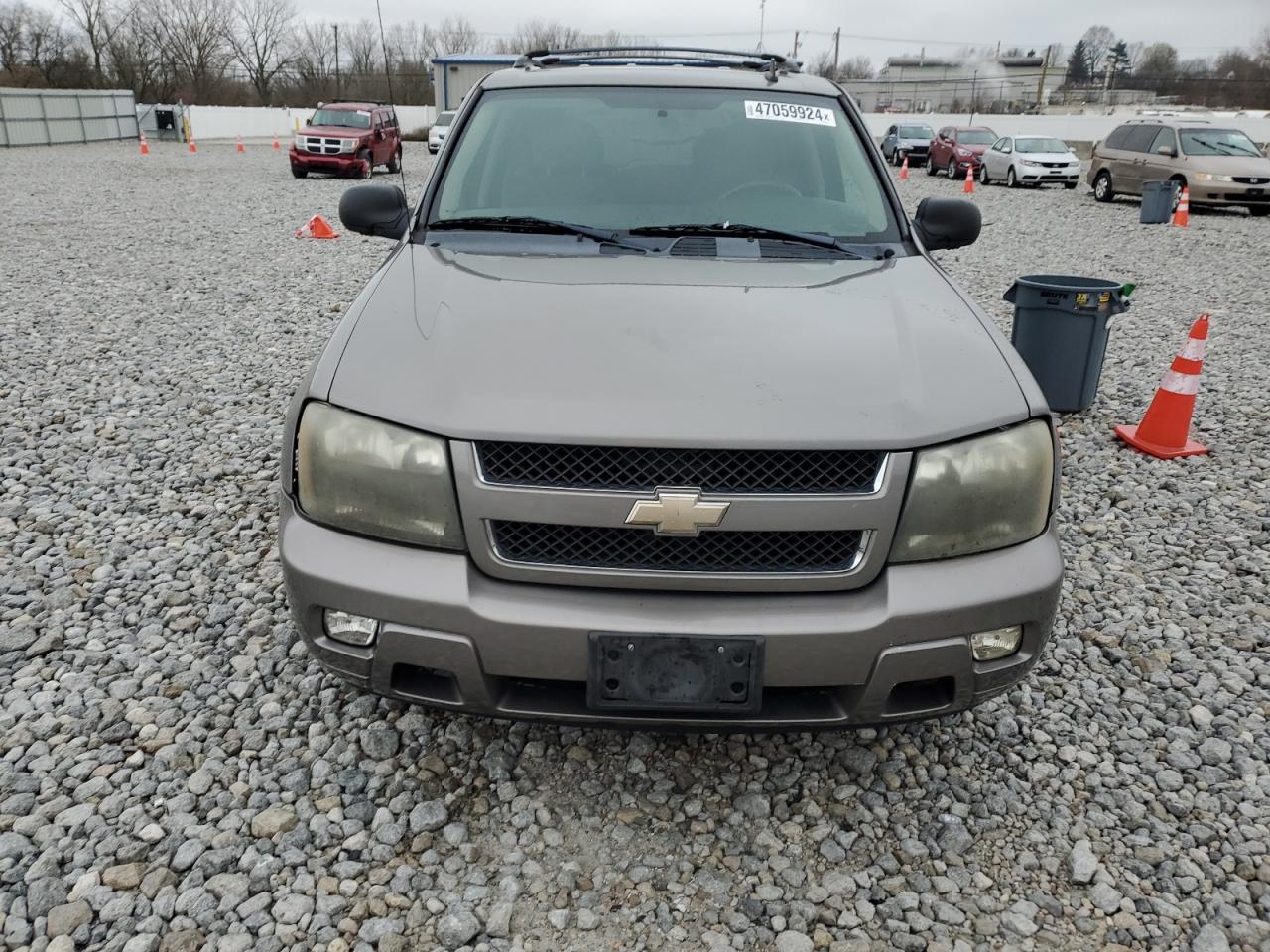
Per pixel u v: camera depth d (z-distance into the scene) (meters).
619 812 2.31
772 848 2.22
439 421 1.99
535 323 2.25
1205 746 2.61
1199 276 10.41
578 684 2.06
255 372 5.90
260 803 2.29
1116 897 2.09
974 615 2.01
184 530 3.75
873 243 2.92
